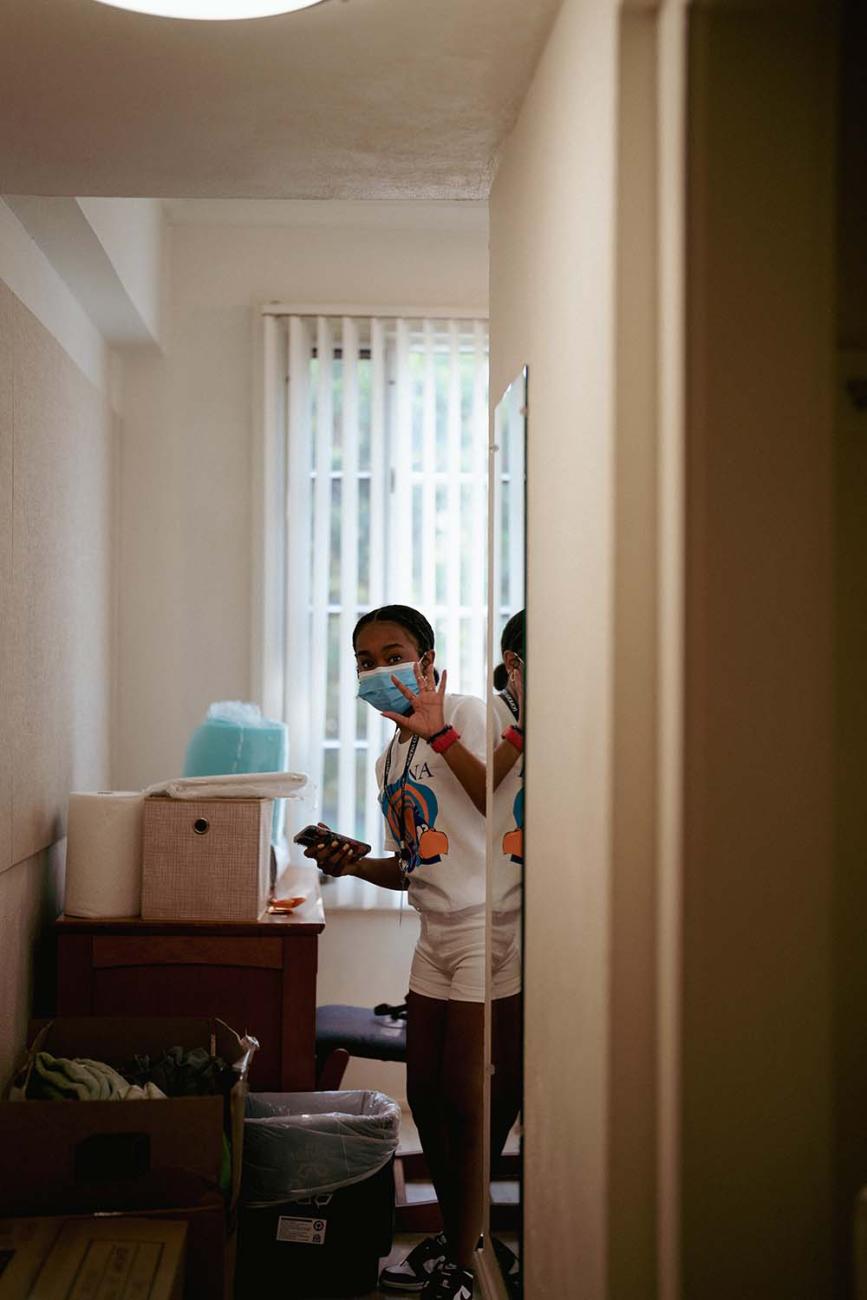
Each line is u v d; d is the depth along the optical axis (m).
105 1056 2.66
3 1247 2.04
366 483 4.36
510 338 2.12
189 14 1.67
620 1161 1.34
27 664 2.89
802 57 1.25
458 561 4.28
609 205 1.35
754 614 1.24
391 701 2.81
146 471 4.37
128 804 3.04
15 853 2.77
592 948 1.43
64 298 3.44
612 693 1.34
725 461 1.24
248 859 3.02
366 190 2.42
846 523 1.31
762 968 1.25
